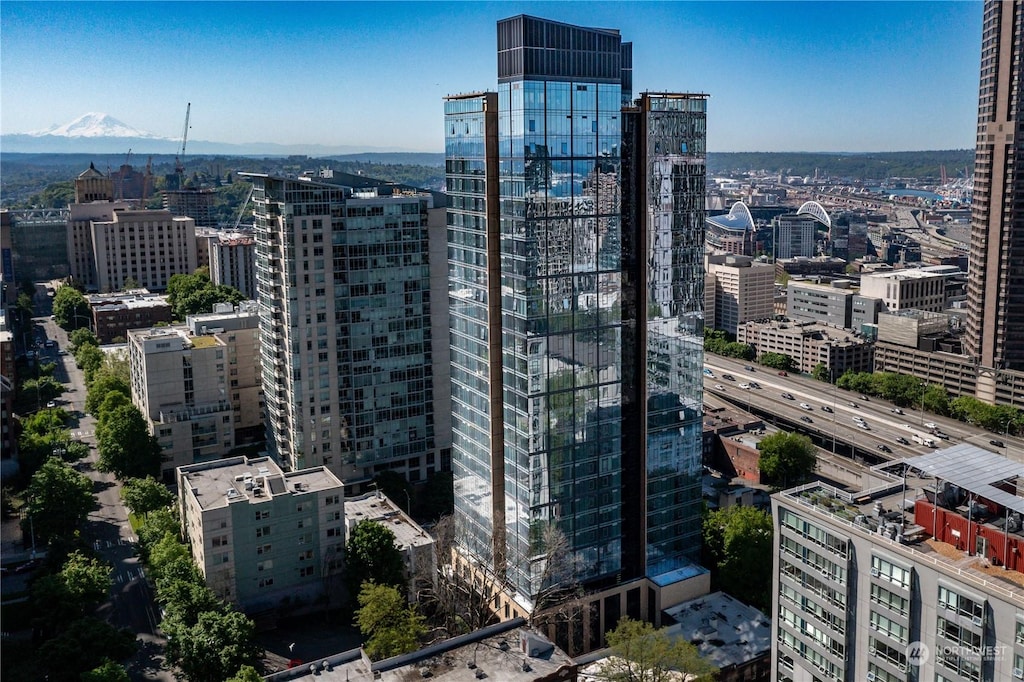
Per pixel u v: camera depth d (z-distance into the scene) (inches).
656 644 6043.3
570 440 7234.3
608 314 7239.2
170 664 6697.8
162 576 7539.4
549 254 6850.4
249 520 7647.6
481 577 7652.6
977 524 4611.2
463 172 7317.9
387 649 6486.2
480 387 7514.8
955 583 4446.4
